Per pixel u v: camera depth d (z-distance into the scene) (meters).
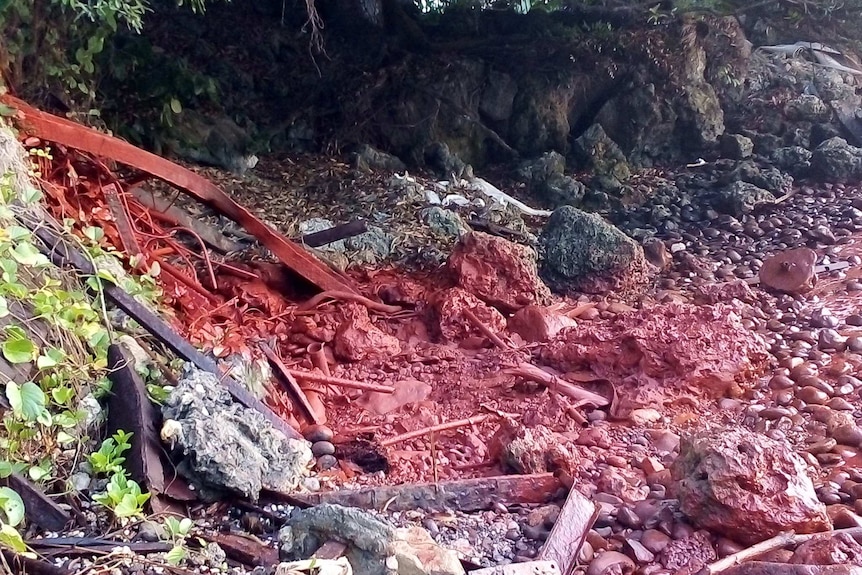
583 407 4.89
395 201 9.40
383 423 4.64
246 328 5.47
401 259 7.79
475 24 12.30
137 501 2.71
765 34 13.23
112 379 3.24
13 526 2.43
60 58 6.57
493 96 12.13
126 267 4.90
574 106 12.37
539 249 7.73
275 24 11.79
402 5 12.45
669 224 9.83
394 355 5.67
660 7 11.84
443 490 3.55
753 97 12.38
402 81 11.75
